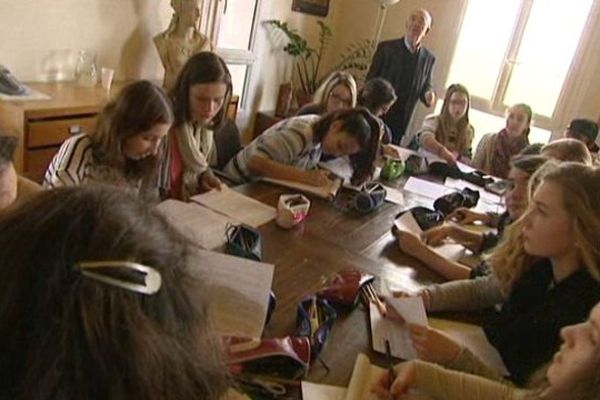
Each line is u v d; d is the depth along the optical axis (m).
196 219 1.53
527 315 1.23
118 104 1.50
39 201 0.39
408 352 1.13
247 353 0.94
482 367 1.10
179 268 0.41
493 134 3.49
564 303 1.16
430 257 1.60
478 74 4.46
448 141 3.48
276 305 1.21
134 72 3.33
